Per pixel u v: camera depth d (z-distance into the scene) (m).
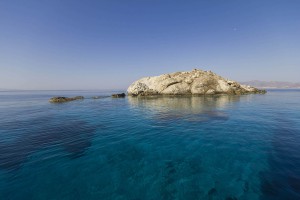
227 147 8.72
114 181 6.10
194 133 11.14
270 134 10.64
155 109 21.39
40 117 17.73
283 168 6.56
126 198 5.27
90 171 6.73
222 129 11.93
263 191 5.38
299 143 9.03
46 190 5.59
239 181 5.96
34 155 8.10
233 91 42.91
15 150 8.67
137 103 28.72
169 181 6.09
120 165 7.19
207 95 40.44
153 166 7.09
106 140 10.16
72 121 15.58
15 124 14.50
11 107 26.95
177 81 44.28
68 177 6.32
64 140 10.22
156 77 47.44
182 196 5.33
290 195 5.11
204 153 8.13
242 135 10.55
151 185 5.88
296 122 13.73
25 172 6.60
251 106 22.72
